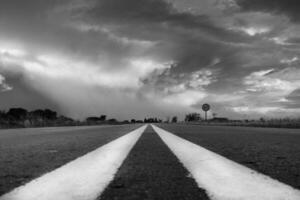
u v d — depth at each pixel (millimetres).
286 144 5898
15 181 2441
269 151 4555
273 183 2221
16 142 6734
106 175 2602
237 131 12742
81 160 3445
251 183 2219
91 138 7789
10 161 3578
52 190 2070
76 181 2340
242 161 3471
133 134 9234
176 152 4250
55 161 3572
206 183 2264
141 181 2445
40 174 2740
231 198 1852
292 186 2180
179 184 2330
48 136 9195
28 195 1949
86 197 1913
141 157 3861
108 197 1974
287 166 3105
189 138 7656
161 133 9984
